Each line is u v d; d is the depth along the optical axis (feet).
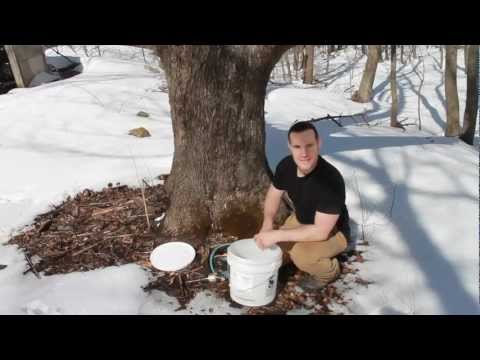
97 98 26.00
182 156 10.72
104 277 9.46
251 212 10.89
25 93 27.32
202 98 9.79
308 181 8.23
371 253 10.26
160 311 8.55
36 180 14.20
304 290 9.08
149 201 12.47
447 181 12.92
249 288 8.25
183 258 9.78
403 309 8.47
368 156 14.57
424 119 36.94
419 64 60.29
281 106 34.63
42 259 10.27
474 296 8.59
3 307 8.59
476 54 22.67
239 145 10.45
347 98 44.50
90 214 12.12
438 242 10.39
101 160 15.53
